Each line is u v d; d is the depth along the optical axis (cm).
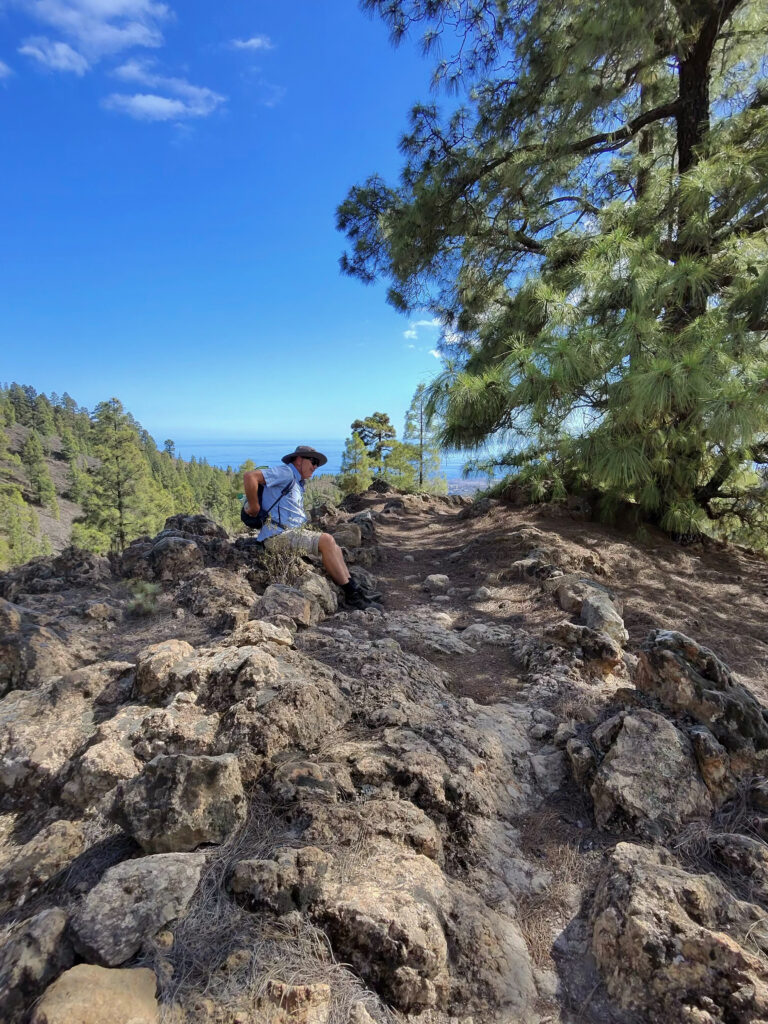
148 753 220
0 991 137
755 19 634
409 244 709
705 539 688
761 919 167
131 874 163
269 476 442
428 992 147
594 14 553
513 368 486
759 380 384
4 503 5159
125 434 3569
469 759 231
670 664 259
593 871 198
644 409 436
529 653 349
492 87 685
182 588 403
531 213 700
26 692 273
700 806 218
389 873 172
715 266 493
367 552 566
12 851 192
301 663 278
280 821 193
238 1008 136
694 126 630
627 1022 150
